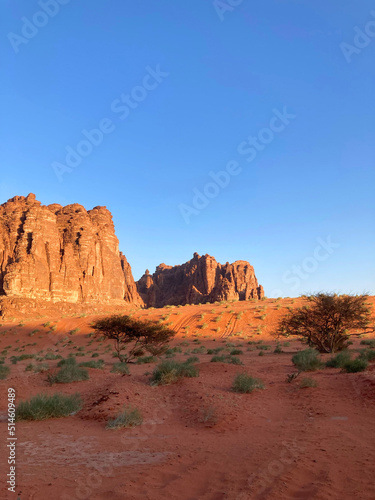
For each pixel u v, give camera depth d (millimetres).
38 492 4559
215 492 4383
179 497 4309
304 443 6102
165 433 7414
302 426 7266
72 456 6102
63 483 4867
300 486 4406
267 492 4266
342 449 5660
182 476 4969
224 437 6891
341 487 4262
